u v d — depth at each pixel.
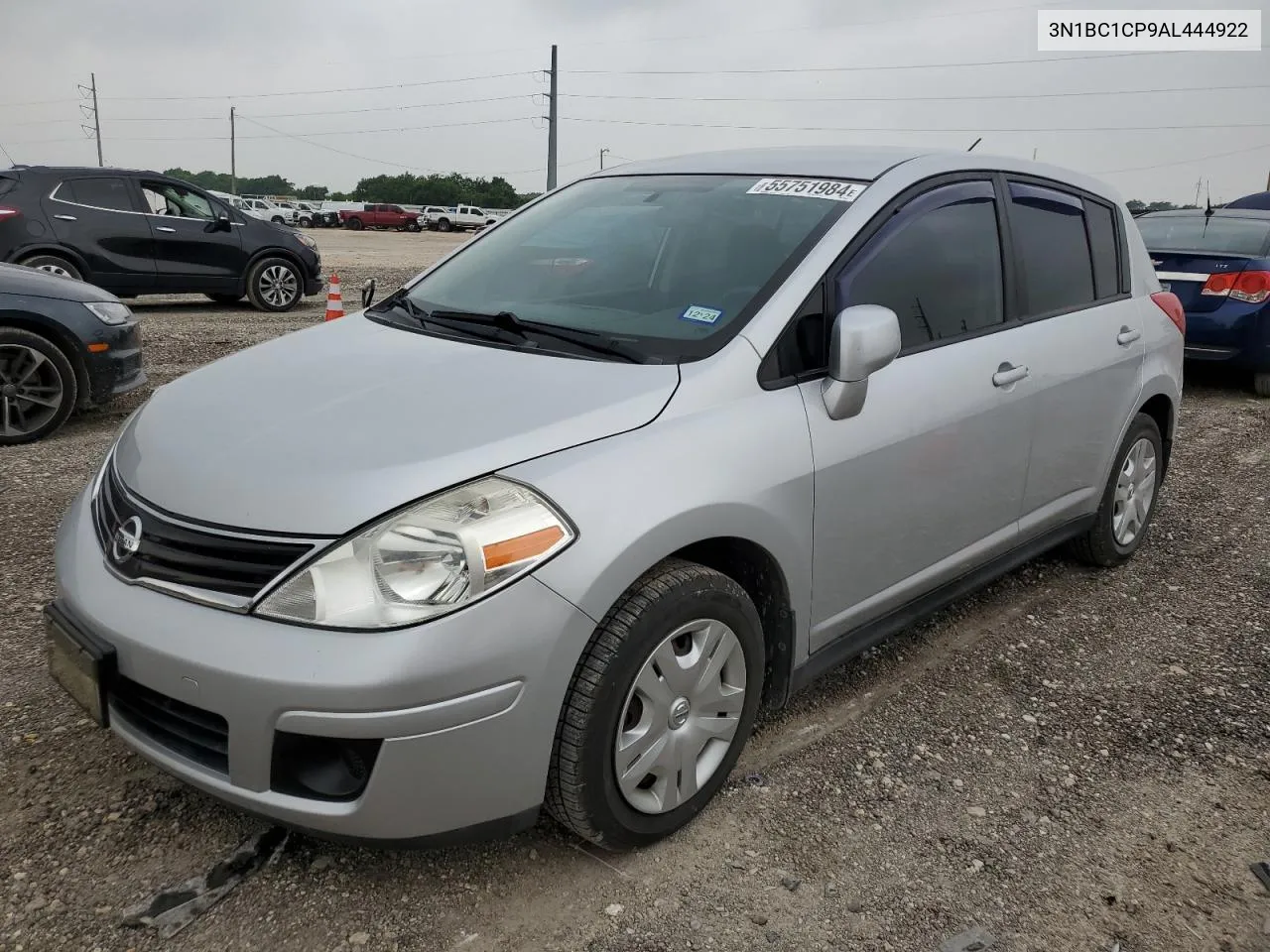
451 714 1.98
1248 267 7.77
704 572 2.37
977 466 3.23
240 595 2.03
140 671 2.08
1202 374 9.30
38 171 10.59
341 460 2.14
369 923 2.18
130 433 2.60
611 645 2.17
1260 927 2.28
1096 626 3.85
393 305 3.35
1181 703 3.28
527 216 3.70
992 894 2.35
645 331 2.72
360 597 1.97
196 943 2.11
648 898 2.29
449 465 2.11
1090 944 2.21
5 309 5.56
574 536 2.11
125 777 2.64
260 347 3.11
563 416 2.29
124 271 11.05
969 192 3.36
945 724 3.10
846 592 2.87
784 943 2.17
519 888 2.31
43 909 2.18
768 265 2.83
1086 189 4.05
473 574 2.00
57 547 2.48
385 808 2.01
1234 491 5.68
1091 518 4.11
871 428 2.79
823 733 3.02
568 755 2.17
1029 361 3.42
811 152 3.46
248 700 1.96
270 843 2.41
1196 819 2.67
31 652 3.27
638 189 3.49
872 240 2.94
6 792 2.55
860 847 2.50
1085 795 2.76
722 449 2.41
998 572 3.60
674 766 2.40
